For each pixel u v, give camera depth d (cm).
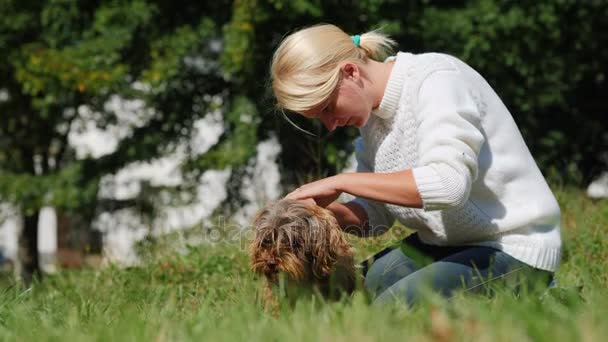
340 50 404
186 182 1655
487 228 407
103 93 1673
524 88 1605
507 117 410
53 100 1526
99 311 423
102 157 1661
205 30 1538
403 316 313
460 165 376
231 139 1535
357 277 421
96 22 1527
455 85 396
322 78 400
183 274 673
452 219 412
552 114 1822
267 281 414
